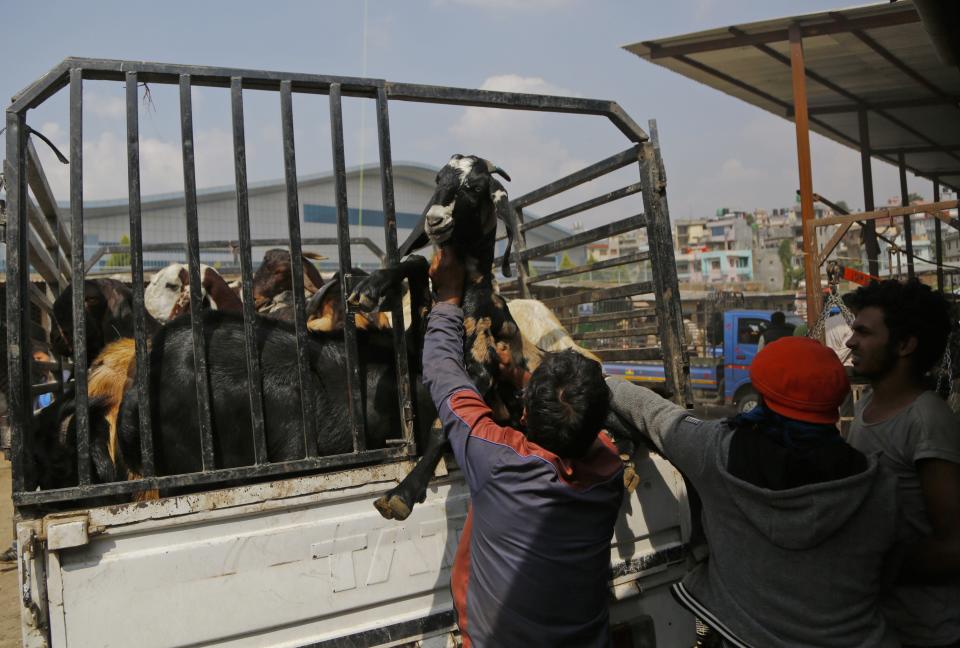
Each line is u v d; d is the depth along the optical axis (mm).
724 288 45156
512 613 2199
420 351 3143
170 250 8836
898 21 9320
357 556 2637
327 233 36406
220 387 2936
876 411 2490
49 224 4699
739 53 10836
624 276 23469
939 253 16438
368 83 2881
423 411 3119
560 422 2133
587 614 2258
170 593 2375
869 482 1991
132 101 2580
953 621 2279
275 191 35625
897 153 17375
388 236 2920
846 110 14133
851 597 2045
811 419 2049
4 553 6348
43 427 3113
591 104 3395
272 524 2541
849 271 7168
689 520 3371
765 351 2150
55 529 2221
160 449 2934
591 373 2172
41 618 2244
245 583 2469
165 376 2951
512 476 2188
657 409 2529
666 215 3631
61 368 5184
